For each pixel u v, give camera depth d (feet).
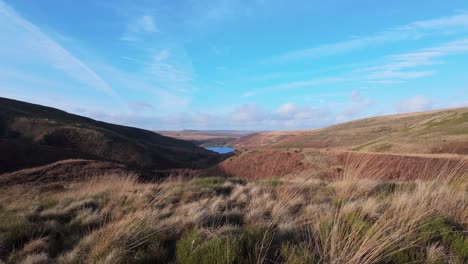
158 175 104.47
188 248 9.65
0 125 195.93
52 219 15.35
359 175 18.56
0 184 74.74
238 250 9.11
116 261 9.20
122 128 394.52
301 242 9.75
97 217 14.87
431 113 381.40
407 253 8.64
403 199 12.25
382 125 374.22
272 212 13.48
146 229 11.68
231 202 17.26
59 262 10.08
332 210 12.90
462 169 15.61
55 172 88.43
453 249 9.02
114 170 94.63
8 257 10.89
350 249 8.81
